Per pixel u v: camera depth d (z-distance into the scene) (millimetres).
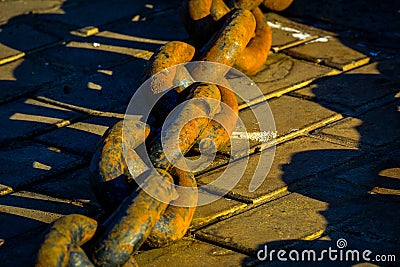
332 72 4586
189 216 2980
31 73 4715
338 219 3166
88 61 4855
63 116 4176
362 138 3828
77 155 3777
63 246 2559
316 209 3248
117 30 5312
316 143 3801
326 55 4809
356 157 3652
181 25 5375
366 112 4090
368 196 3324
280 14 5492
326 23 5328
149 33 5246
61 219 2660
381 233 3057
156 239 2900
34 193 3453
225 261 2930
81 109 4250
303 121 4023
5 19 5543
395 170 3521
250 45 4477
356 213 3201
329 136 3863
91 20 5492
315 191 3387
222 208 3289
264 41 4555
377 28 5207
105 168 2977
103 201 2992
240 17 4105
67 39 5184
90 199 3391
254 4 4688
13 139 3943
